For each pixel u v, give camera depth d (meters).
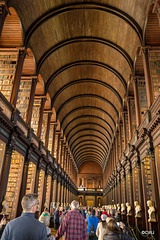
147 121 11.88
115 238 3.48
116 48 18.16
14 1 11.71
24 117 15.17
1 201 9.99
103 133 40.03
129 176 17.50
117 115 26.80
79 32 18.09
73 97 28.50
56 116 26.36
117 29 16.59
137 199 16.16
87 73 24.31
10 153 11.11
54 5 14.71
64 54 20.03
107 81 24.34
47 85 20.47
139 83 16.70
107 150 42.53
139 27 14.23
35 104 19.47
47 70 19.72
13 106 11.70
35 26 14.58
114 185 29.19
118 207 20.25
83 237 4.30
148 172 14.66
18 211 12.73
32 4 13.20
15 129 11.45
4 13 10.56
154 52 13.73
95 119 36.31
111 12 15.13
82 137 43.91
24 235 2.39
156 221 10.05
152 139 11.59
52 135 25.11
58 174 27.03
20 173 13.66
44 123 22.12
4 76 13.17
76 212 4.46
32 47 15.79
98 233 4.99
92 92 28.25
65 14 15.75
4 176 10.44
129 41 16.41
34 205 2.74
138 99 16.16
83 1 14.88
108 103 27.95
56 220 13.15
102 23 16.97
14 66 13.45
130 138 18.30
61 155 30.61
